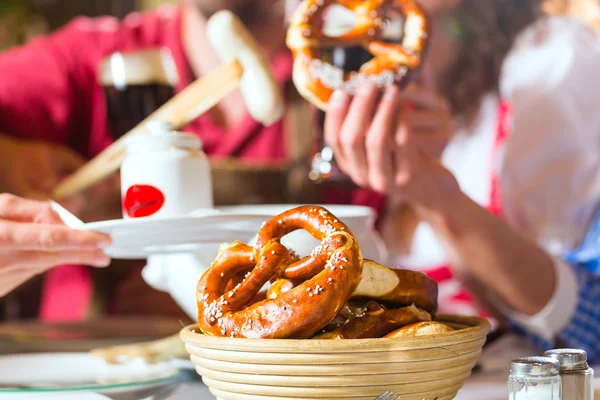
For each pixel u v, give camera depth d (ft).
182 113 3.70
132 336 4.19
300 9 3.99
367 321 2.61
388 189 4.09
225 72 3.68
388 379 2.51
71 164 5.66
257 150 6.21
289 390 2.51
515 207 5.55
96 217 5.73
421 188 4.18
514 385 2.54
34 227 3.07
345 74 3.93
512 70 5.74
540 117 5.46
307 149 6.07
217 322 2.61
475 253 4.46
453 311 5.41
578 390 2.60
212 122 6.34
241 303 2.62
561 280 4.49
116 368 3.54
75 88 6.52
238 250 2.71
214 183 5.95
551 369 2.52
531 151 5.46
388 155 3.98
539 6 5.83
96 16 9.30
